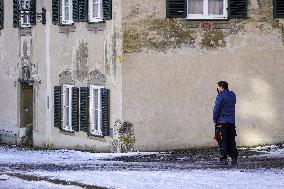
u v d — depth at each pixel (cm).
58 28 3091
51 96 3186
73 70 2980
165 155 2438
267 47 2684
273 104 2700
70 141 3028
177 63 2623
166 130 2628
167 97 2623
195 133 2644
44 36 3238
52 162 2259
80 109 2908
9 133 3728
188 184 1320
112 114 2683
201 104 2647
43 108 3275
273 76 2697
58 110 3105
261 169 1714
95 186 1280
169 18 2609
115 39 2636
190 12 2636
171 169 1781
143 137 2622
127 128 2619
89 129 2869
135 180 1407
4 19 3722
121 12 2594
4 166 2039
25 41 3459
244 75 2672
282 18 2689
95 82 2797
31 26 3381
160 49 2609
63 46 3058
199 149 2642
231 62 2659
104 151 2747
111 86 2684
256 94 2684
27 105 3628
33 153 2858
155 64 2609
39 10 3278
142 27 2598
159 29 2603
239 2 2648
